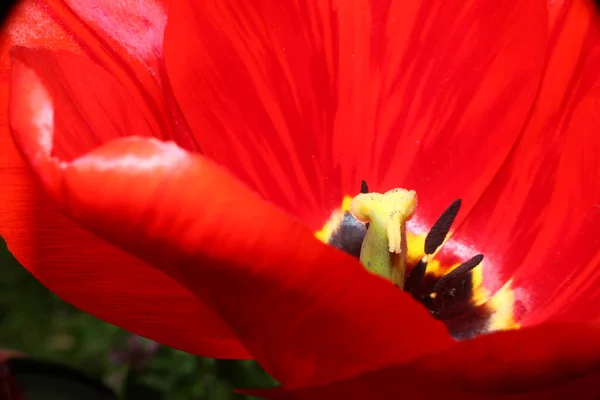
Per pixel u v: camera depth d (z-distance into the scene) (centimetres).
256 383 35
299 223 20
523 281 27
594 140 26
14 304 55
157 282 23
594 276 26
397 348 21
